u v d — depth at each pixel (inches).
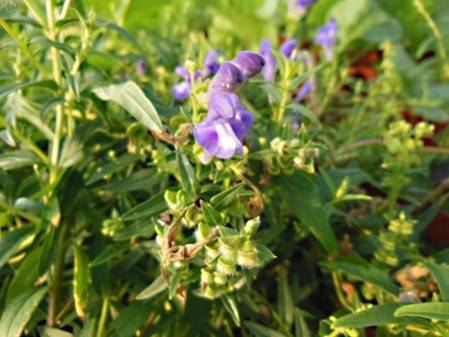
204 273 5.1
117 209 6.7
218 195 5.0
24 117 6.4
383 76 9.8
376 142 7.9
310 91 9.3
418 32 13.9
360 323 4.9
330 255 6.3
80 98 6.0
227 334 6.0
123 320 5.7
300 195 5.9
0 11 5.6
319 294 7.1
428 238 8.0
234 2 12.7
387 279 5.8
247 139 6.0
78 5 6.1
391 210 7.1
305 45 12.5
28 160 6.3
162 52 8.1
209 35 12.0
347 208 7.7
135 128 6.0
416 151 7.9
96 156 6.5
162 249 5.1
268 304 6.3
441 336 5.3
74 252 6.1
